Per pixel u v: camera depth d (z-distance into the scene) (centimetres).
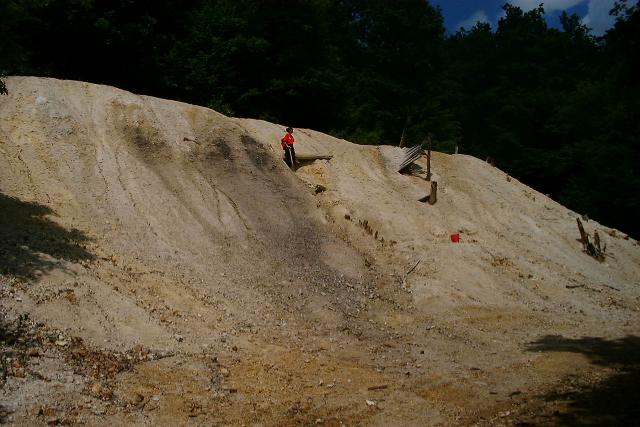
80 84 1738
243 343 1134
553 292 1939
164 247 1370
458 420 912
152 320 1084
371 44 4522
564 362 1245
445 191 2394
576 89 4947
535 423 882
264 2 3056
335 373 1076
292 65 3008
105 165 1517
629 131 3812
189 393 898
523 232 2392
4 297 944
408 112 4134
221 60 2906
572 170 4356
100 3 2538
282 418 867
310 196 1909
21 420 722
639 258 2650
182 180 1628
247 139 1866
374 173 2242
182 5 2969
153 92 2797
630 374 1155
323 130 3272
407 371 1131
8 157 1391
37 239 1149
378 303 1541
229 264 1446
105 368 899
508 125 5131
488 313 1639
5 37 1201
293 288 1457
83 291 1050
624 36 1394
